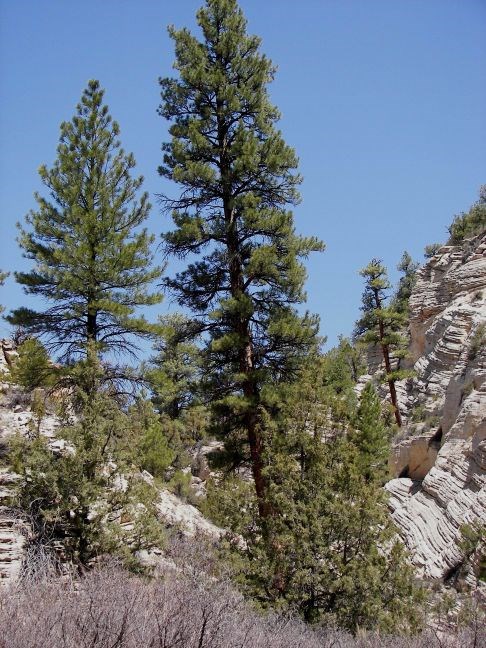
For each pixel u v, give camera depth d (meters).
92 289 21.06
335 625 13.74
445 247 46.00
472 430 28.56
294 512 15.90
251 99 25.08
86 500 15.23
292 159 24.38
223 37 25.78
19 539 14.39
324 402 17.59
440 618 15.22
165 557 16.33
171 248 24.12
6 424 20.03
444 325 40.16
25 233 21.62
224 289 24.06
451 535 25.08
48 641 7.71
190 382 23.77
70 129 22.86
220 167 25.28
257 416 21.19
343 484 16.44
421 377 39.59
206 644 8.28
